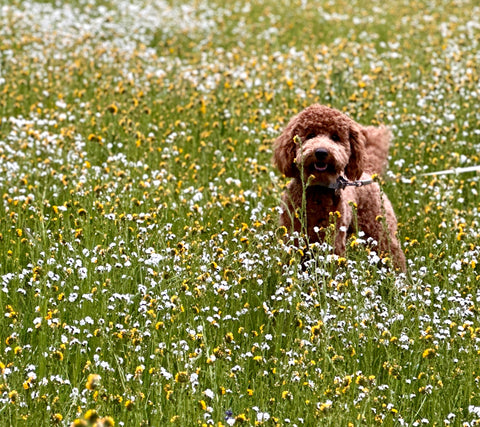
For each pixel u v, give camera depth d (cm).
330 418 648
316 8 3259
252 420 678
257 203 1178
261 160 1397
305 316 817
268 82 1847
